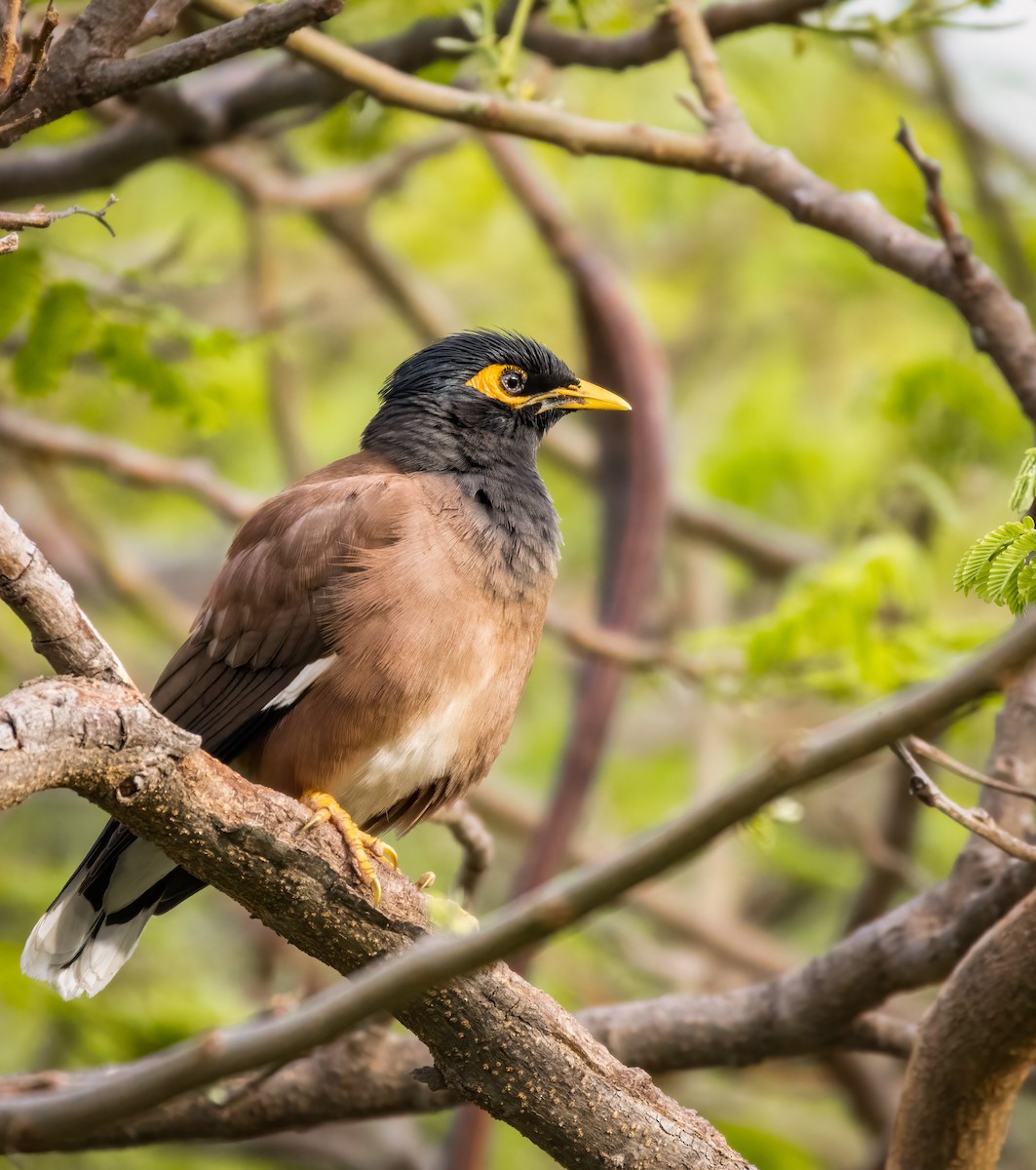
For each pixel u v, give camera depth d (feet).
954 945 24.47
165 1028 36.11
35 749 16.49
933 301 50.37
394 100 25.76
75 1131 14.94
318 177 43.98
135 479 40.37
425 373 28.91
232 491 40.65
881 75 44.24
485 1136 32.40
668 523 38.88
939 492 37.63
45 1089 25.72
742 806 13.94
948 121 42.75
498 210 52.75
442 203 52.85
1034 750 25.29
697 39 28.37
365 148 39.83
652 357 39.78
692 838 14.06
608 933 45.88
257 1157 39.93
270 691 25.41
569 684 55.06
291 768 25.13
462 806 26.66
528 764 54.03
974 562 18.02
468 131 41.32
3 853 47.47
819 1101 47.88
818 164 48.47
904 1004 45.75
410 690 24.70
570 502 54.90
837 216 27.17
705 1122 20.63
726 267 54.44
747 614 55.67
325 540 25.35
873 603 32.24
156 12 22.30
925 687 14.26
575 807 35.09
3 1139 14.99
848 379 53.16
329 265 56.29
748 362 55.21
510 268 55.26
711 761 46.57
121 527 57.31
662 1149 20.11
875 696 32.17
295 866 19.16
